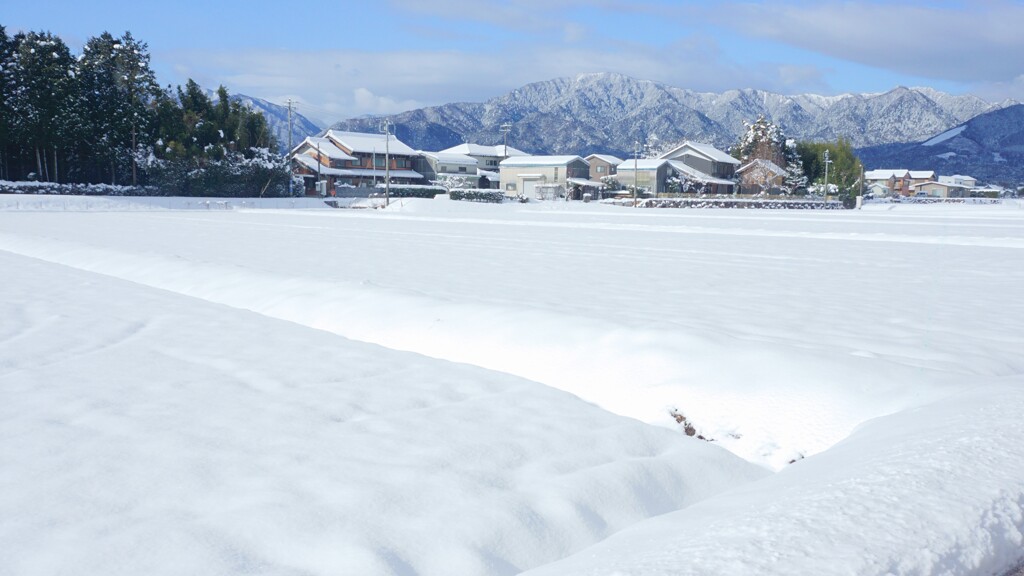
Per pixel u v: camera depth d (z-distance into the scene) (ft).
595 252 65.62
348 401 21.50
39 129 194.29
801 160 375.45
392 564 12.37
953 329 29.37
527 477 16.33
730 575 8.91
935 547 9.52
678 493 16.58
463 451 17.62
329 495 14.96
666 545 10.57
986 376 20.80
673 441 19.45
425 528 13.67
